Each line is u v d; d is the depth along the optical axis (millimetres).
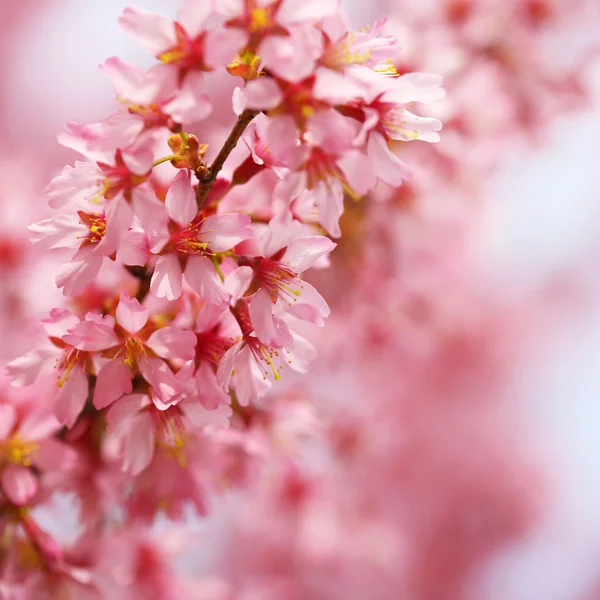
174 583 875
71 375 759
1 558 802
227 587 1243
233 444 831
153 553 870
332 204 737
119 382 750
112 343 750
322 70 725
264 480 1121
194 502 810
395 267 1003
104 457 812
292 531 1236
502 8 1004
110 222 737
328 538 1273
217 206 761
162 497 808
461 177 981
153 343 748
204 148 749
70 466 800
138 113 736
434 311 1235
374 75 735
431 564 1732
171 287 741
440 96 743
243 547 1334
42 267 897
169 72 730
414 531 1722
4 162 1069
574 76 1013
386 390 1515
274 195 735
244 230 744
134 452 759
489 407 1749
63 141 737
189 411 758
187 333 746
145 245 741
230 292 744
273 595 1296
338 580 1335
